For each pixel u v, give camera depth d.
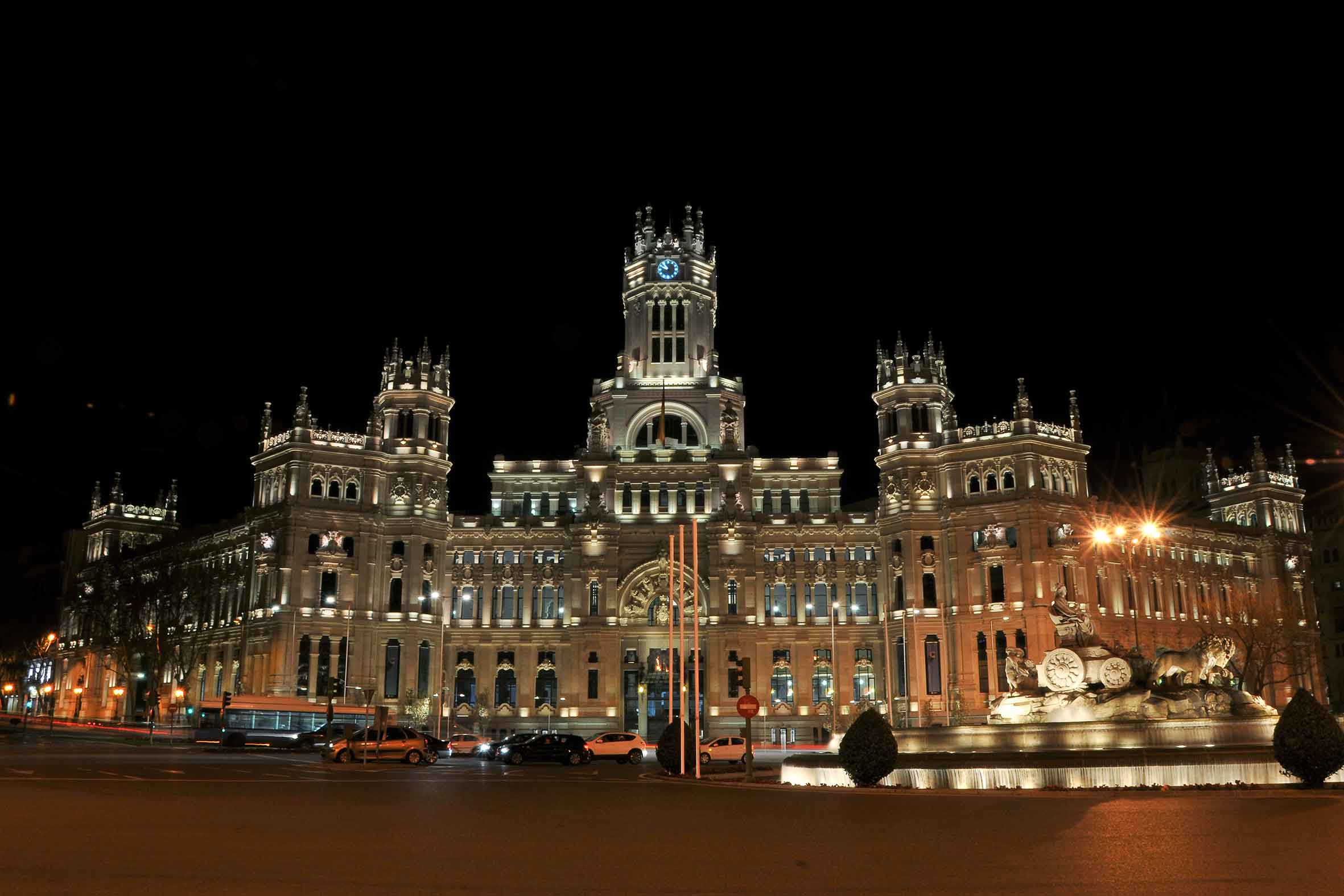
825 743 134.75
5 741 108.25
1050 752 52.31
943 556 133.50
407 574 137.88
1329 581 173.25
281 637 129.00
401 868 25.72
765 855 28.14
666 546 143.25
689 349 157.12
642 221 164.62
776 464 151.12
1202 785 47.56
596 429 148.62
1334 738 46.34
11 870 24.67
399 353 145.75
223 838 30.86
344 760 81.56
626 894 22.50
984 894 22.36
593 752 91.31
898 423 139.38
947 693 129.00
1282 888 22.44
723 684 138.00
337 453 137.12
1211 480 164.62
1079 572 130.00
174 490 179.88
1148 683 63.22
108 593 146.88
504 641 142.62
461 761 93.06
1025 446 130.50
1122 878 23.91
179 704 141.25
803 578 141.75
